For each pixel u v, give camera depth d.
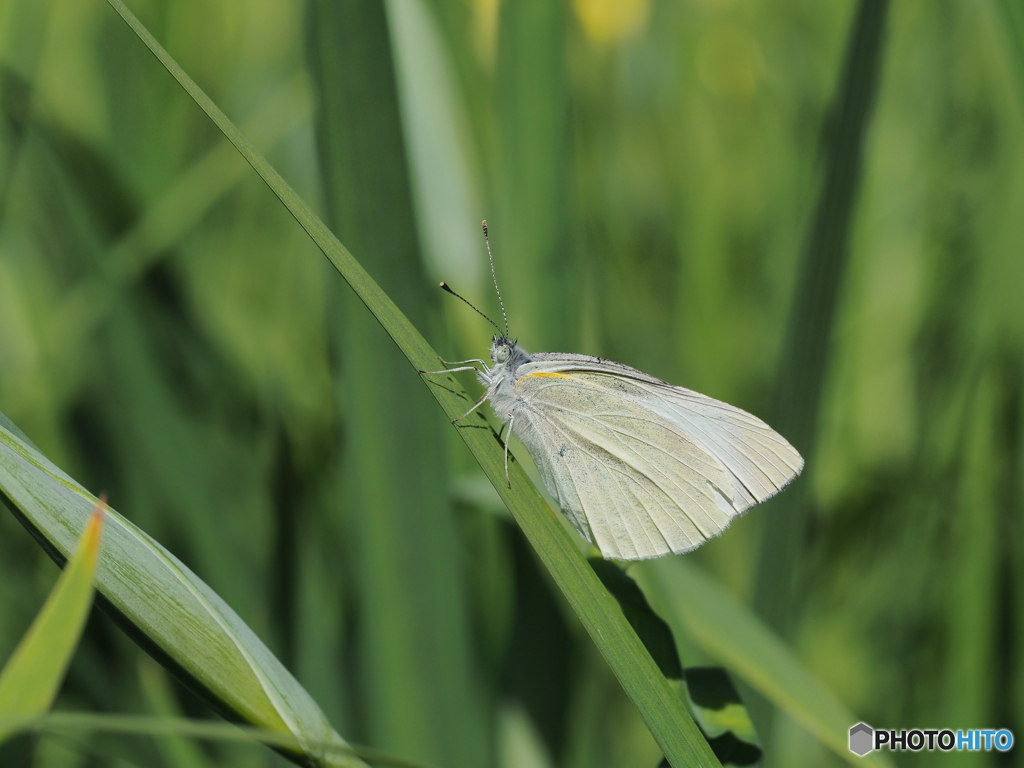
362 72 0.32
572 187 0.34
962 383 0.35
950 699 0.35
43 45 0.35
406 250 0.32
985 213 0.36
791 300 0.33
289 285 0.36
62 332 0.35
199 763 0.34
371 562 0.33
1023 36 0.32
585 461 0.34
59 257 0.35
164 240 0.35
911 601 0.35
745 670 0.32
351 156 0.32
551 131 0.34
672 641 0.31
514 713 0.34
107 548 0.30
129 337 0.34
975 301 0.35
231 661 0.30
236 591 0.34
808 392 0.33
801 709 0.32
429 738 0.33
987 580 0.34
